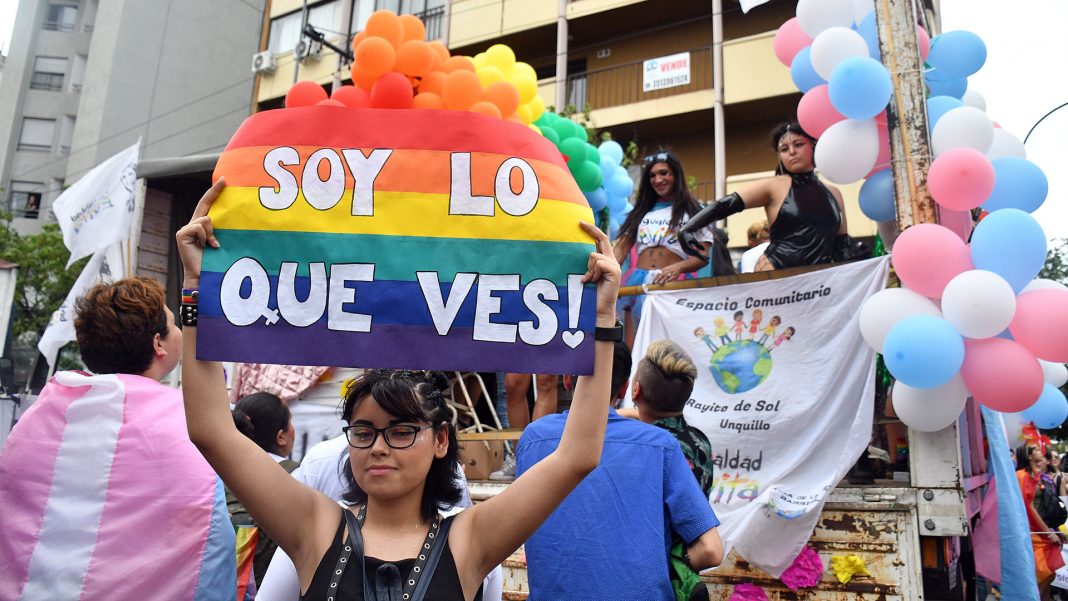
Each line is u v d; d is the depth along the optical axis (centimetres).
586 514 233
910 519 308
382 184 177
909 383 289
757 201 451
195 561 206
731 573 329
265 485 163
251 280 170
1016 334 299
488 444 429
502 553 166
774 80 1400
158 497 208
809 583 315
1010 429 521
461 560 163
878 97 337
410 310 171
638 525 230
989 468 413
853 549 315
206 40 2505
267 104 2048
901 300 304
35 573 201
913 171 337
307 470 271
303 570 163
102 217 719
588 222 176
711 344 387
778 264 436
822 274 365
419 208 176
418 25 358
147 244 731
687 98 1480
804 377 357
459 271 172
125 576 200
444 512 177
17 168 2916
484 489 407
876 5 358
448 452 178
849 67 338
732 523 337
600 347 168
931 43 398
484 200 176
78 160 2259
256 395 314
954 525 301
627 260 562
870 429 330
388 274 172
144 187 732
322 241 173
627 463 239
